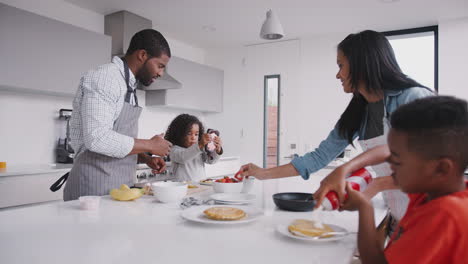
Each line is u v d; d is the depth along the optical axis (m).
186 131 2.52
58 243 0.77
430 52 3.77
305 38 4.27
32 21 2.63
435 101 0.61
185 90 4.17
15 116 2.92
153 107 4.25
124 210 1.12
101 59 3.13
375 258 0.69
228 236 0.84
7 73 2.49
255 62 4.62
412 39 3.92
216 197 1.28
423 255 0.55
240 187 1.44
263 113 4.55
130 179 1.61
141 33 1.57
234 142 4.76
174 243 0.78
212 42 4.59
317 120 4.19
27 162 3.00
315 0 3.12
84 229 0.88
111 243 0.77
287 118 4.38
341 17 3.53
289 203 1.11
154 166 1.72
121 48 3.43
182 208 1.14
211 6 3.32
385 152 0.97
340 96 4.05
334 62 4.09
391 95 1.08
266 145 4.55
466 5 3.13
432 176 0.60
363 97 1.24
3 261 0.66
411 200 0.72
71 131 1.54
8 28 2.49
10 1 2.88
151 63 1.59
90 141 1.36
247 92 4.67
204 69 4.47
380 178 0.98
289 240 0.81
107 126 1.41
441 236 0.54
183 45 4.64
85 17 3.41
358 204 0.75
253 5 3.28
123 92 1.51
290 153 4.35
